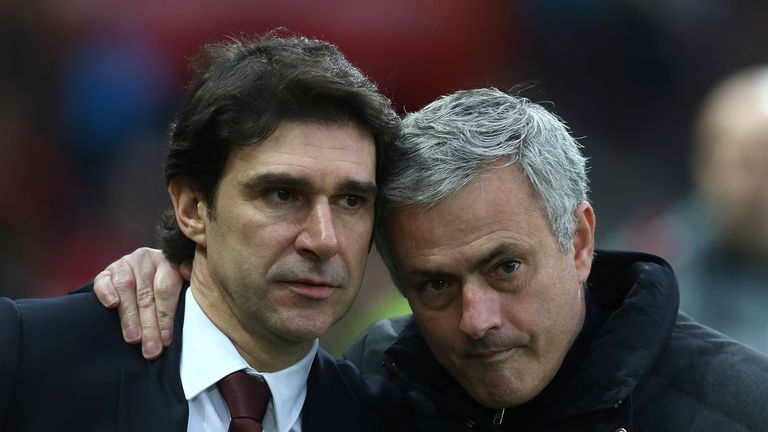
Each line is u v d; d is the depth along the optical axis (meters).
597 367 10.53
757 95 16.70
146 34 28.28
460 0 29.48
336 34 27.47
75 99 28.12
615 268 11.38
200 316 10.40
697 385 10.48
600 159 32.31
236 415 10.09
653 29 33.50
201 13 27.84
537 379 10.58
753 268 16.39
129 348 10.30
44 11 28.69
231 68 10.11
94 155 27.89
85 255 26.08
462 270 10.20
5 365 9.77
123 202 27.31
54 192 27.16
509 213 10.12
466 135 10.20
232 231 9.95
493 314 10.23
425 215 10.23
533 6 32.53
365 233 10.15
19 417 9.79
